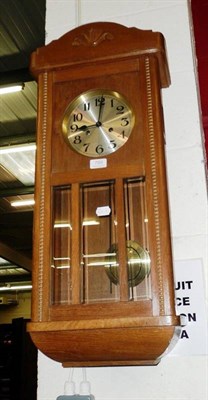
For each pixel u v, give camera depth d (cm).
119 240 95
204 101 128
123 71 107
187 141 117
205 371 100
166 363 103
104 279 97
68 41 110
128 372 104
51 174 102
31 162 481
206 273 107
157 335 86
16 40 327
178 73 123
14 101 395
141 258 95
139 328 87
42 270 95
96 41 108
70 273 96
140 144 100
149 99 102
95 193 104
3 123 432
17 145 441
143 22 132
